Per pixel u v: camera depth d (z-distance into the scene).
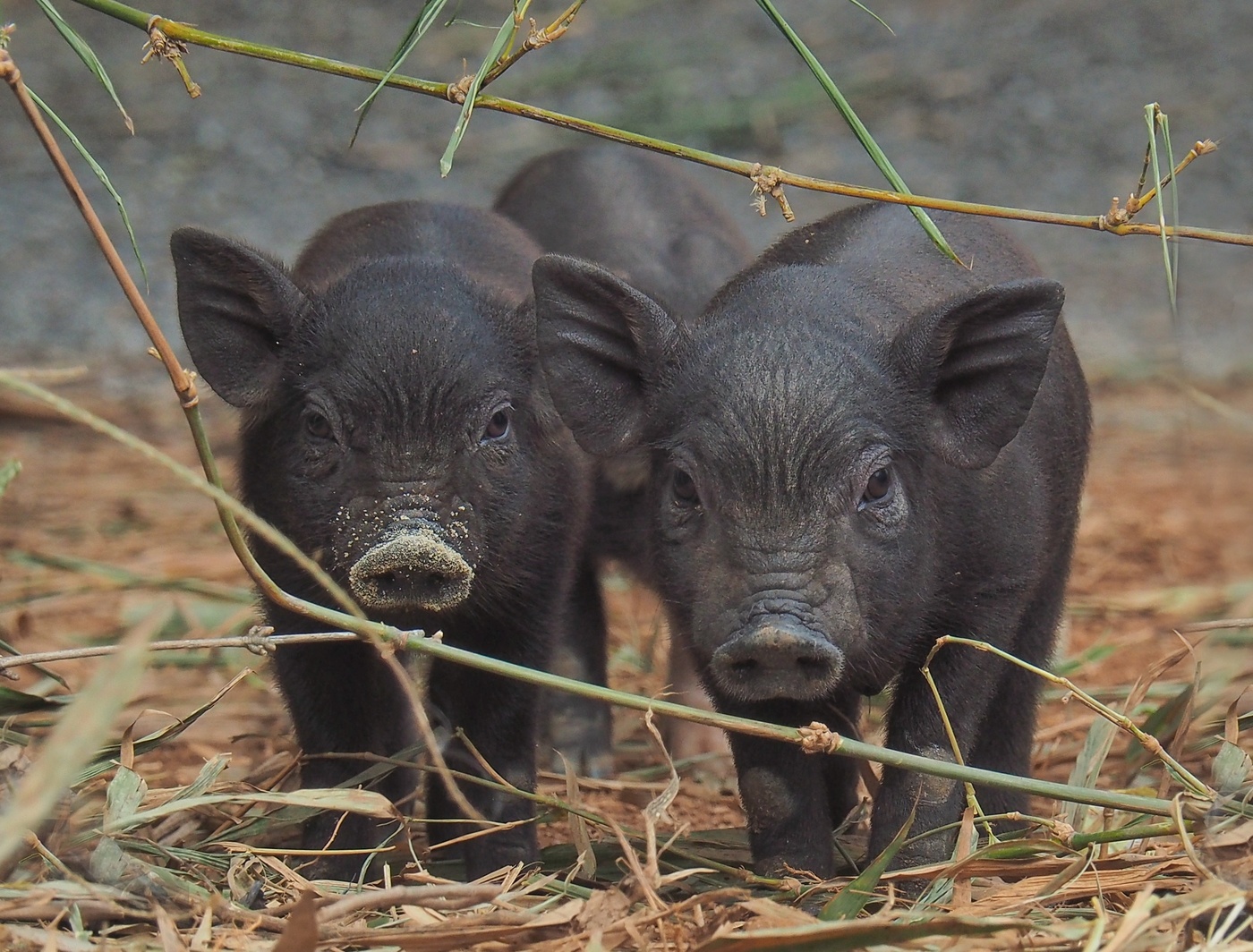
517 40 60.59
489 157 52.00
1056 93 56.25
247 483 18.20
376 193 50.03
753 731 13.92
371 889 14.92
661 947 12.91
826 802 16.22
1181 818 13.66
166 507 30.69
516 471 17.55
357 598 16.53
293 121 55.47
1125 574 27.64
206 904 13.23
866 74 57.84
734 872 15.12
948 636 15.47
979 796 17.80
